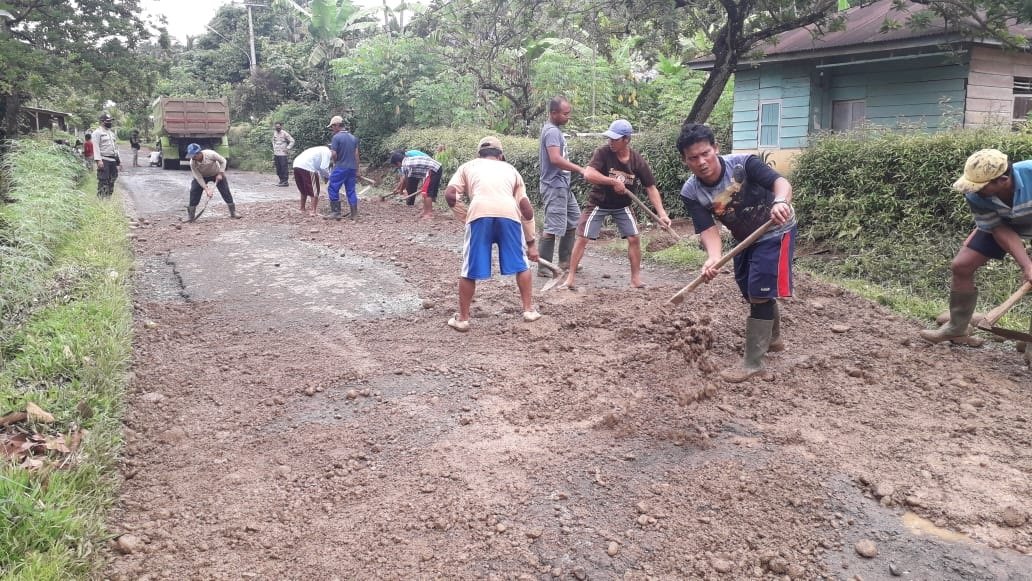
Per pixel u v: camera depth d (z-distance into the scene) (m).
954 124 9.89
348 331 6.10
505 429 4.18
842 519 3.23
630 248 7.22
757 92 13.65
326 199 16.03
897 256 7.53
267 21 42.78
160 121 26.27
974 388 4.66
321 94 28.73
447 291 7.34
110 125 15.48
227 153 26.92
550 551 3.05
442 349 5.57
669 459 3.78
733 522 3.22
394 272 8.27
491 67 19.27
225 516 3.40
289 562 3.05
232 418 4.47
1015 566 2.89
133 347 5.73
